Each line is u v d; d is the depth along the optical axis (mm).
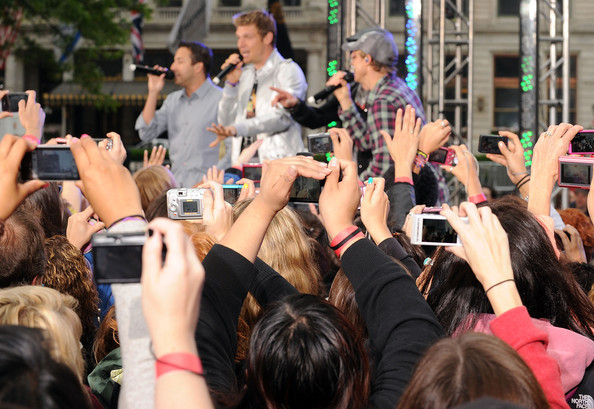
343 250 1460
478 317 1697
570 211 3627
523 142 7266
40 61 19328
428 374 1034
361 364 1316
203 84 5742
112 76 28156
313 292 2152
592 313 1791
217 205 1912
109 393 1892
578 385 1689
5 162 1242
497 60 26516
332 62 7992
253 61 5289
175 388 917
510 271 1343
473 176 2848
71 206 3340
